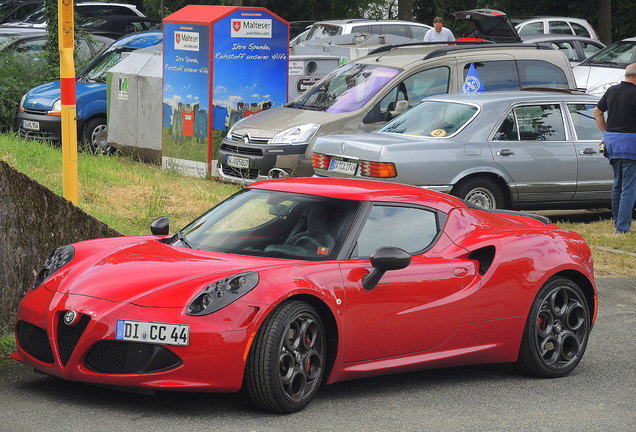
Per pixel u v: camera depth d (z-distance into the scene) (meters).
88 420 9.08
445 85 24.67
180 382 9.09
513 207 21.17
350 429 9.23
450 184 20.20
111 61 31.45
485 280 11.09
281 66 26.92
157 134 27.98
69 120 15.32
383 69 24.95
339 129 23.91
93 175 22.67
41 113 29.41
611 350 13.11
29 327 9.85
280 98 27.00
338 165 20.55
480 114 21.00
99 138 29.98
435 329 10.73
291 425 9.23
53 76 34.00
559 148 21.48
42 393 9.90
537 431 9.49
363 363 10.28
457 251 11.12
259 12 26.42
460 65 24.81
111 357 9.24
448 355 10.94
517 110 21.38
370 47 31.08
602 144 21.94
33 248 12.62
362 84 24.81
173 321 9.06
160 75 27.84
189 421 9.17
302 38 38.50
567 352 11.97
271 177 23.97
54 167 22.67
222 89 26.19
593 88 32.97
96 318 9.16
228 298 9.25
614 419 10.02
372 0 59.25
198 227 11.12
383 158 19.62
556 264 11.66
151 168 27.64
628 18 54.94
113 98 29.22
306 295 9.69
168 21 26.86
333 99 24.88
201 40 26.08
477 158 20.53
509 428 9.55
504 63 25.03
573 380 11.63
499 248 11.32
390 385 11.03
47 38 34.59
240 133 24.61
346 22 37.97
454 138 20.62
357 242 10.41
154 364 9.09
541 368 11.60
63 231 13.10
